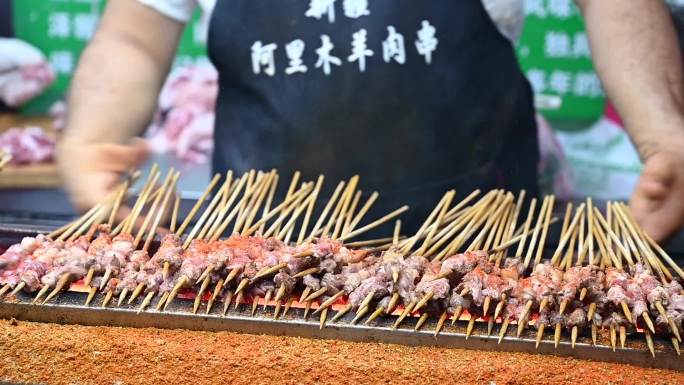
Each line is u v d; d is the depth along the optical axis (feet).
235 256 4.42
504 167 5.73
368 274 4.43
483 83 5.59
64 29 7.69
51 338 4.25
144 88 5.68
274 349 4.22
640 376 4.12
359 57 5.50
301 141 5.58
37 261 4.46
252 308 4.34
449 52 5.53
